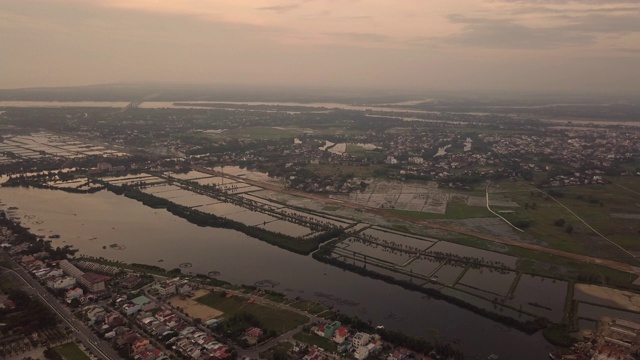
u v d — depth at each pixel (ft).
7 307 536.83
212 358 448.24
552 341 503.20
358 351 461.78
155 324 508.53
